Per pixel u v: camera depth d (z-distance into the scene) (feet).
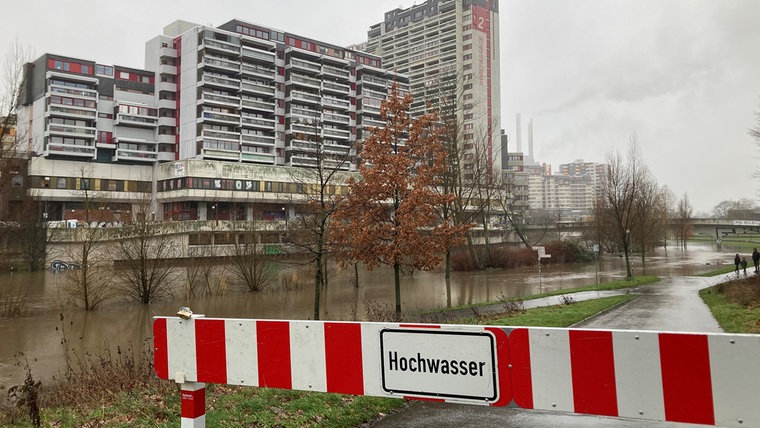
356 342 10.15
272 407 21.27
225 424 18.80
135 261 98.89
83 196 193.36
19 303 95.20
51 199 222.07
